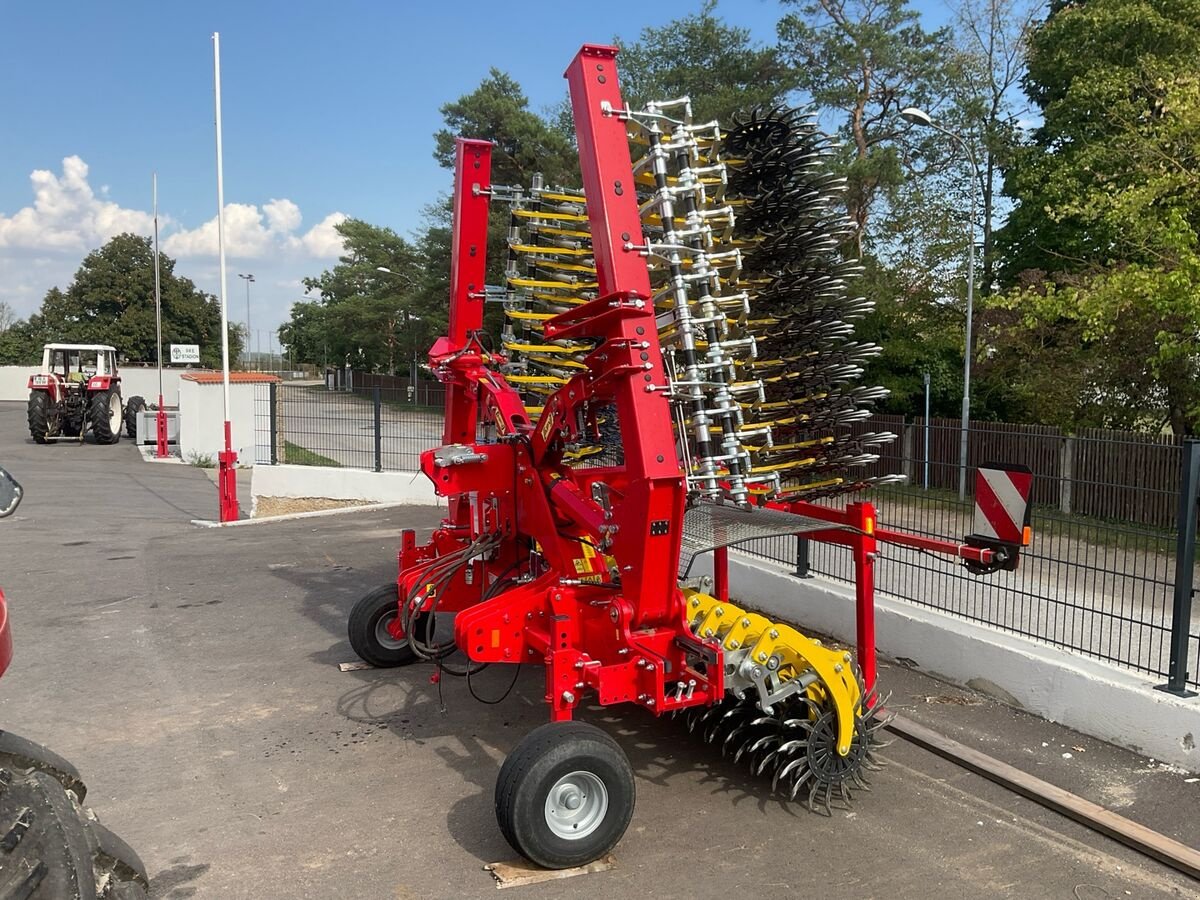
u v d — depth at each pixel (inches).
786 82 1077.8
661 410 153.2
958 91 1023.6
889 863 145.3
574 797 143.9
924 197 897.5
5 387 1961.1
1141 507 192.7
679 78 1123.3
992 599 250.7
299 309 2726.4
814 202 187.5
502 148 1177.4
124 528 458.9
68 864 86.0
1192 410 499.5
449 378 230.4
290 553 396.8
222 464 472.4
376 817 160.9
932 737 190.2
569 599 169.2
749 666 161.6
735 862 145.7
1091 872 142.8
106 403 874.1
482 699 220.8
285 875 141.4
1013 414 743.7
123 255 2447.1
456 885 138.9
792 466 203.5
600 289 154.4
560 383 220.5
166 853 147.9
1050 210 563.5
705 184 175.6
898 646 238.5
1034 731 194.9
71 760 184.5
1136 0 715.4
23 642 265.3
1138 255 572.4
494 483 198.2
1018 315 668.1
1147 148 503.8
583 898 135.4
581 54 152.5
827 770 163.6
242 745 192.7
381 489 522.9
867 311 195.6
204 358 2532.0
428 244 1357.0
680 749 190.5
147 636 271.9
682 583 209.3
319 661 249.3
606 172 150.6
